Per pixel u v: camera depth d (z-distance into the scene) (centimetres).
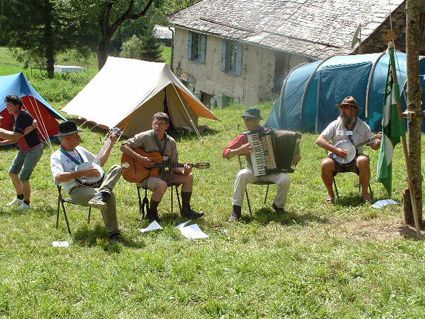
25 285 692
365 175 970
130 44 5519
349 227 866
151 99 1692
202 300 668
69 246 820
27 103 1579
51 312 640
